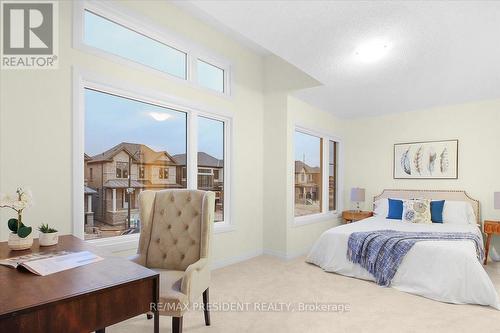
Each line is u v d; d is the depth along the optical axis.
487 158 4.38
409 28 2.43
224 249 3.85
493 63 3.13
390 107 4.93
